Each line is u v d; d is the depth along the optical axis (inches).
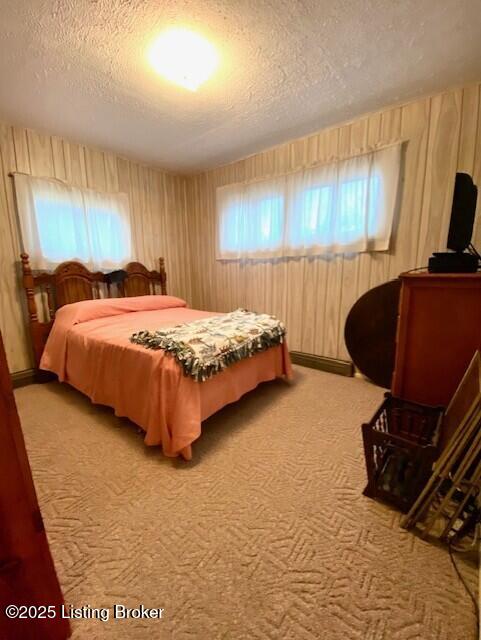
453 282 56.1
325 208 110.6
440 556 43.4
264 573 41.3
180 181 156.9
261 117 96.7
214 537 46.9
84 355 88.0
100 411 87.8
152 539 46.7
